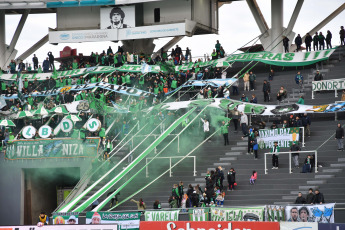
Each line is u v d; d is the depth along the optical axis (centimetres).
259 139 5003
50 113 5819
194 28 7369
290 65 6284
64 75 7244
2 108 6619
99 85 6322
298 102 5266
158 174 5216
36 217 5972
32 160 5644
